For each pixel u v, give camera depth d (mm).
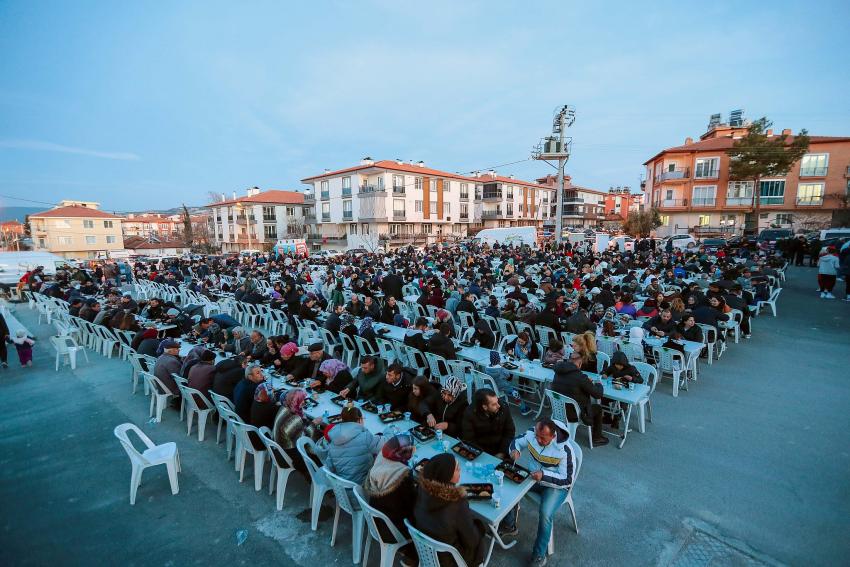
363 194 46062
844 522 4121
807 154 37219
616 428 6086
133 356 7664
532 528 4211
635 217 44469
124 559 3916
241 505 4680
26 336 9562
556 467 3730
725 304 9359
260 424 4883
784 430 5910
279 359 6805
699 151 40719
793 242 23672
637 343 7434
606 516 4309
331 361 6059
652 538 3994
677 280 13938
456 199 53500
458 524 3004
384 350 8219
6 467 5508
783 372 8008
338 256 31844
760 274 13281
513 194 61719
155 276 18781
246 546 4055
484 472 3811
